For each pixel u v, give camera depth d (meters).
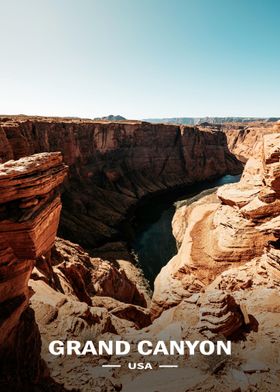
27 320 9.45
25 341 9.02
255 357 12.70
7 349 8.19
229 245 27.47
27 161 8.44
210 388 10.42
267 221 27.47
